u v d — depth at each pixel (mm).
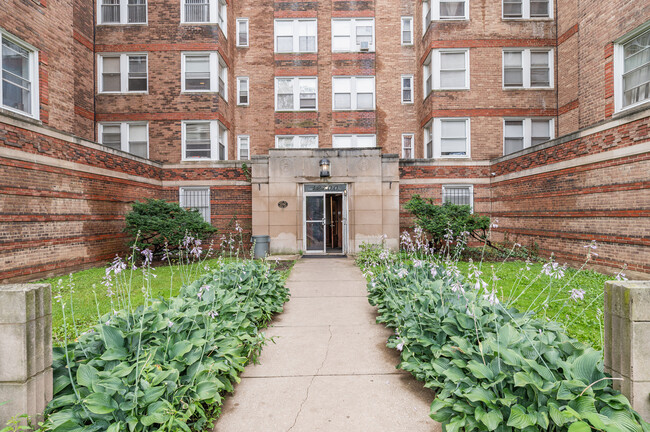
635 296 2162
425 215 11656
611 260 7891
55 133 8297
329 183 12484
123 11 14734
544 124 14273
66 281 7570
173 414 2285
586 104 10969
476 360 2631
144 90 14695
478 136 14148
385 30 17172
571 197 9164
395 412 2973
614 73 9883
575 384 2098
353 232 12281
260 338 4027
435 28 14305
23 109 8695
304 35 17094
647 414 2141
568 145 9258
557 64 14008
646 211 7027
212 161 13742
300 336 4730
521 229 11562
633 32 9266
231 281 5305
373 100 17031
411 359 3387
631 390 2150
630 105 9602
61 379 2447
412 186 13891
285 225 12320
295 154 12375
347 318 5457
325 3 17094
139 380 2449
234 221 13750
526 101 14102
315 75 16953
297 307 6059
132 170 11539
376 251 10664
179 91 14562
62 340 4160
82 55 13875
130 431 2092
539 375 2322
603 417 1922
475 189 13789
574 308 5176
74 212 8914
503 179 12719
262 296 5480
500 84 14172
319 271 9422
